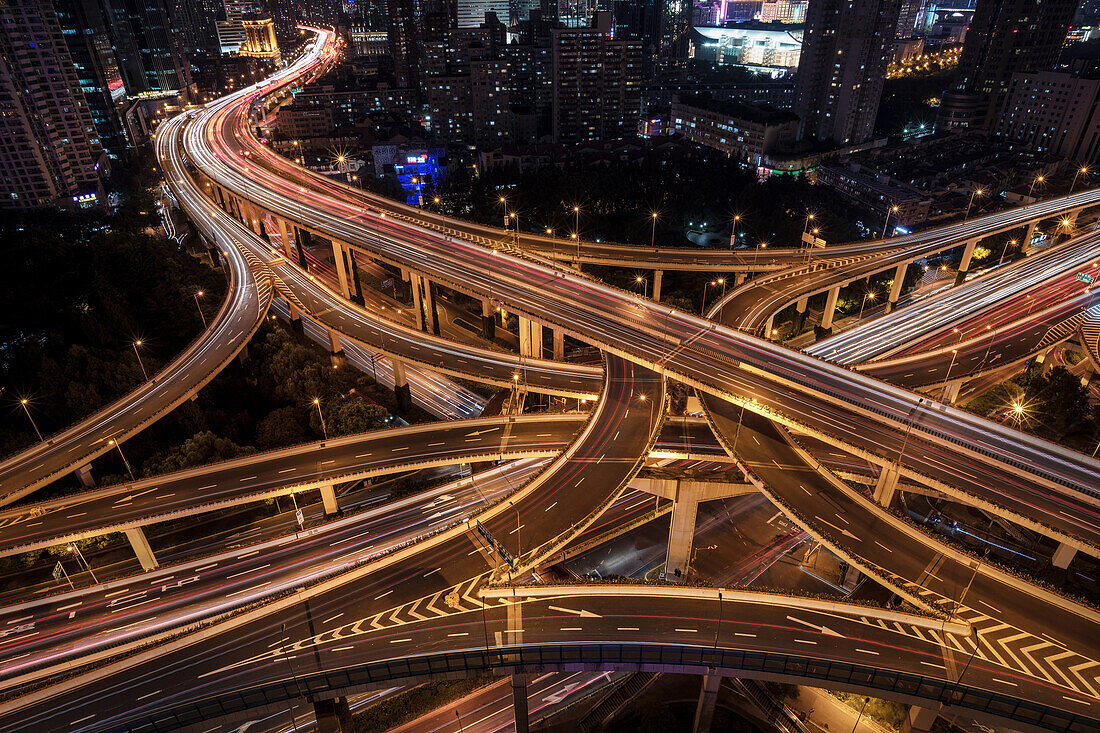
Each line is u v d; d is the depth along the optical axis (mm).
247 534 102125
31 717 61656
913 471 84938
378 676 63688
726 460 97000
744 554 102375
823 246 161000
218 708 61031
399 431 110000
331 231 168250
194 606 83625
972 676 62688
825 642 66625
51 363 118500
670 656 64438
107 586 88188
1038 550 98438
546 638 67000
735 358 109500
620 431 99062
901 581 73312
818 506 83812
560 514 83312
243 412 125750
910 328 144375
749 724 74938
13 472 98375
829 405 98000
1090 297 148250
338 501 108812
